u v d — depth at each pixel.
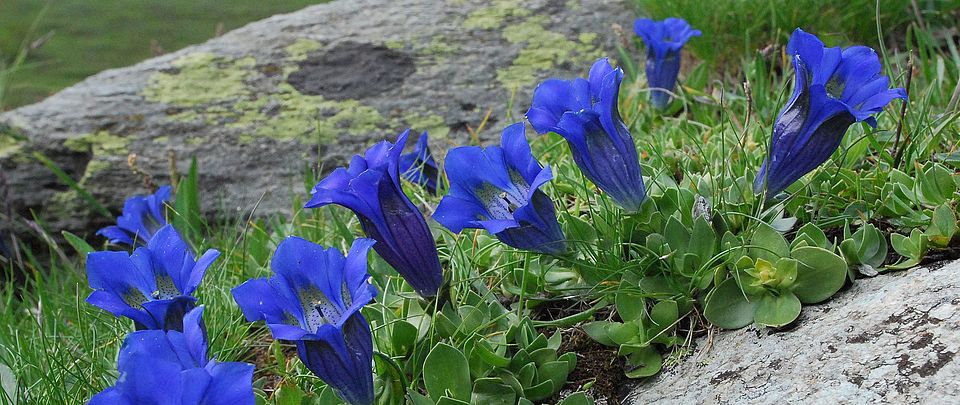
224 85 1.13
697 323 0.69
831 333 0.65
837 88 0.68
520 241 0.68
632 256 0.71
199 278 0.65
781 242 0.68
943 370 0.61
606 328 0.69
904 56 0.92
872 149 0.77
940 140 0.76
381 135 1.06
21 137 1.09
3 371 0.74
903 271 0.68
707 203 0.70
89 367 0.75
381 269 0.76
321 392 0.68
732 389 0.65
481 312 0.70
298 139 1.06
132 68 1.17
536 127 0.67
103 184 1.07
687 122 0.84
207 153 1.07
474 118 1.06
